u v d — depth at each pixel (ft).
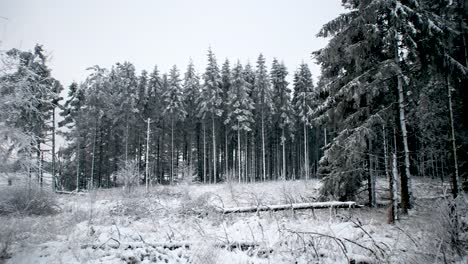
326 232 25.84
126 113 118.83
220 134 138.82
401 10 33.53
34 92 32.24
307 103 120.16
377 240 25.90
